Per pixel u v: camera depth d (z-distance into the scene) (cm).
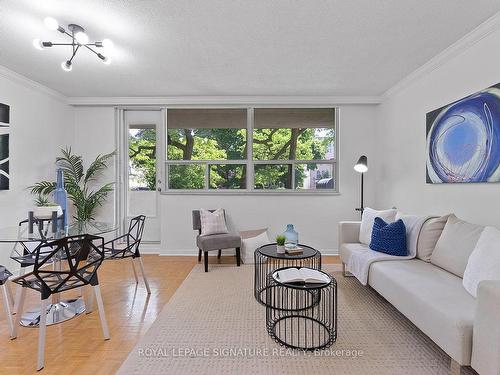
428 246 240
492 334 124
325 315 223
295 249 255
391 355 174
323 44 253
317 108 425
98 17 210
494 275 156
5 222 316
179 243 420
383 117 399
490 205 219
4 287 199
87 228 260
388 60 285
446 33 233
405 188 343
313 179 428
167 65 298
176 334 199
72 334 201
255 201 419
